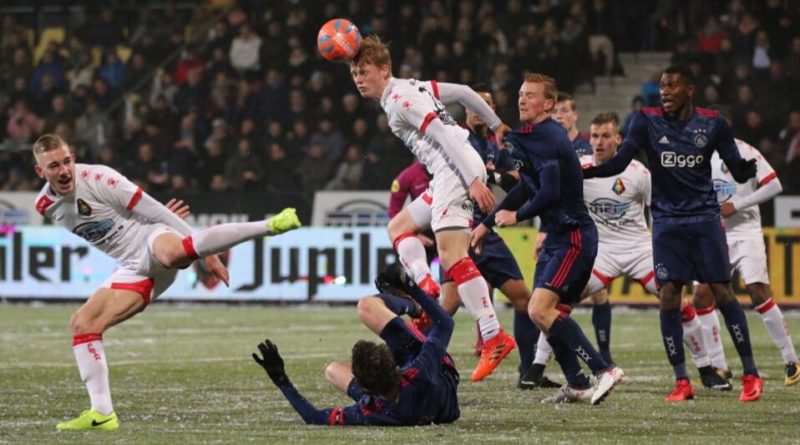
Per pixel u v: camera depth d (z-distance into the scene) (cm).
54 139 1817
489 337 2120
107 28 6191
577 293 2002
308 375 2577
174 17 6125
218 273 1914
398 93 2069
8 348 3200
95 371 1780
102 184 1830
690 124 2125
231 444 1584
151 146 5419
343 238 4653
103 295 1819
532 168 1961
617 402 2083
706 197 2144
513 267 2339
